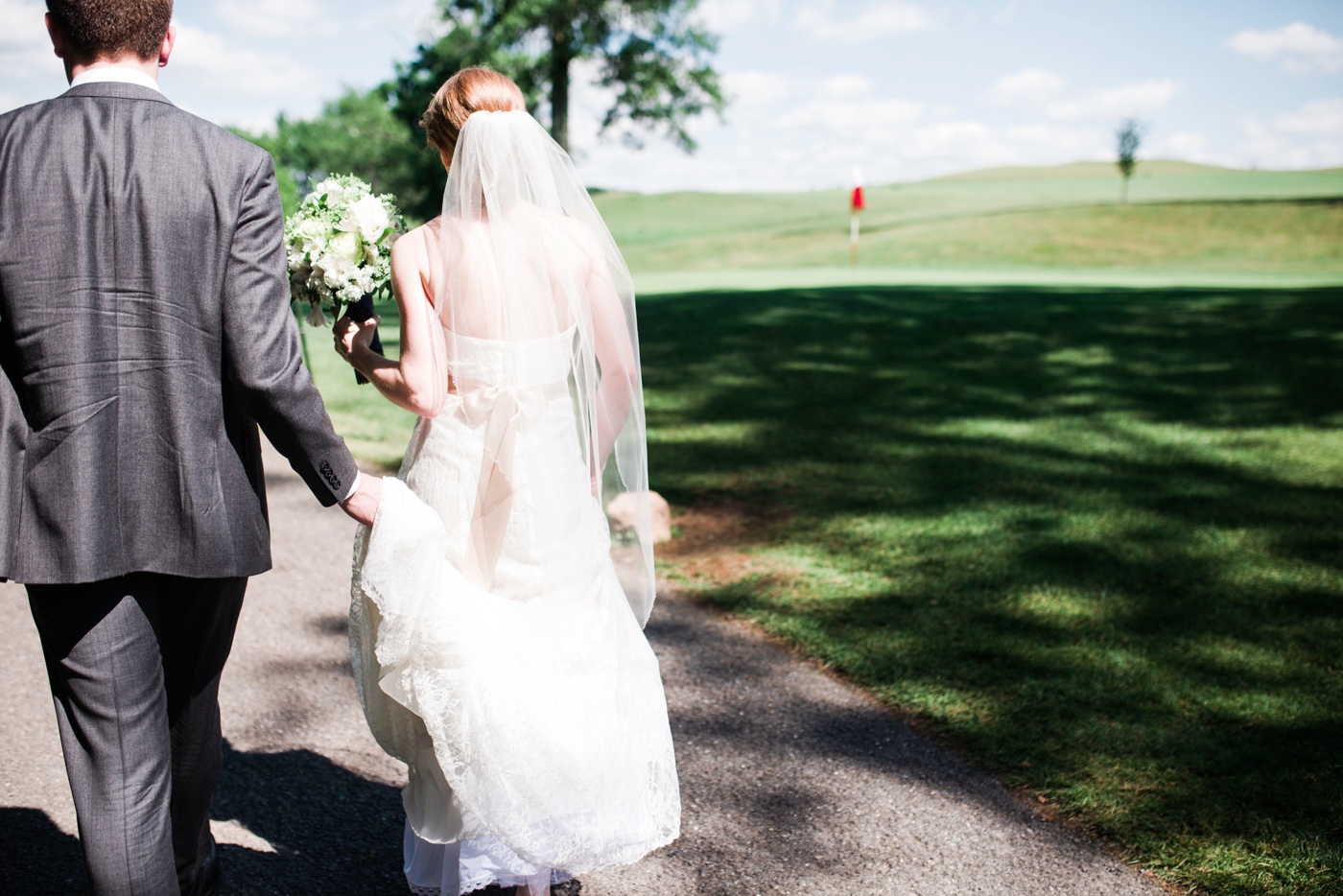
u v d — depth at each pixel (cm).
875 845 247
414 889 218
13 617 379
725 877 235
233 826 251
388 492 189
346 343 218
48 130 164
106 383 164
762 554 459
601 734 201
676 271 3183
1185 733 297
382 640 191
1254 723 302
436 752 192
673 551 468
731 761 286
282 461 620
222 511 174
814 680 336
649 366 957
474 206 198
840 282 2156
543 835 195
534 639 200
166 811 178
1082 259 3109
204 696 194
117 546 166
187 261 166
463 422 201
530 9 3061
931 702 318
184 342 167
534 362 200
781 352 1025
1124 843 246
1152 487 554
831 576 429
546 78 3297
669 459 629
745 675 340
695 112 3409
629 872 237
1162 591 407
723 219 5666
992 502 528
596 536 209
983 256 3231
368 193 216
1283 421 705
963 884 232
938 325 1191
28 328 161
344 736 297
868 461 616
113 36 168
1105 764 280
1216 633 367
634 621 220
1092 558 444
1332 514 504
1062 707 313
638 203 6550
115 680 171
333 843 246
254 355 169
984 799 266
